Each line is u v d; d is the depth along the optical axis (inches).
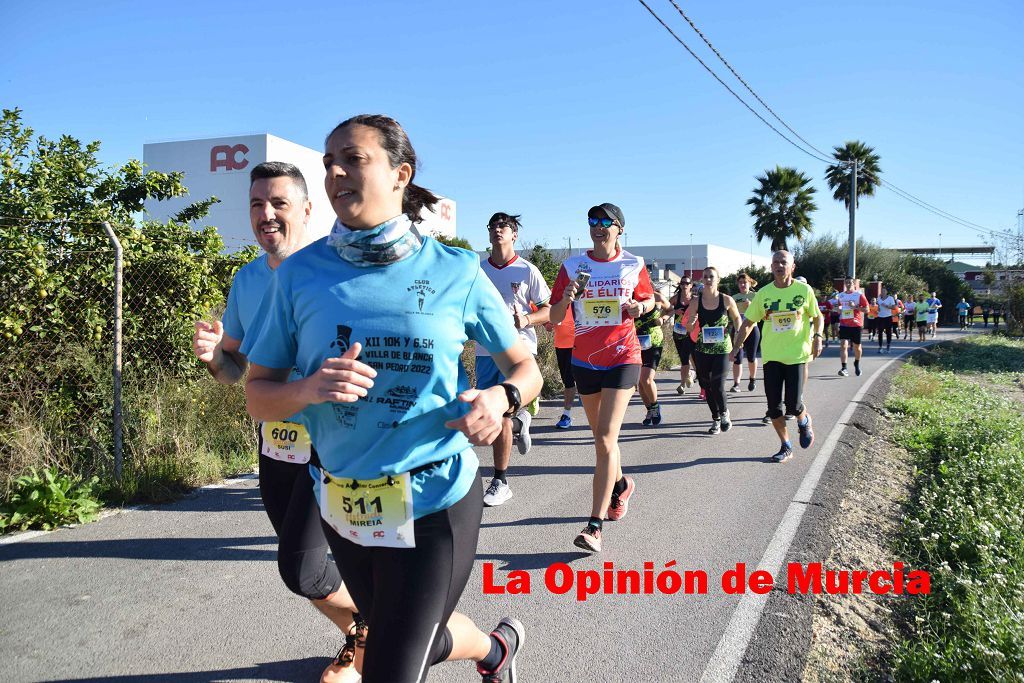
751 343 475.5
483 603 151.4
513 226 235.6
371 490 76.8
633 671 125.6
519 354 84.0
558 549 182.2
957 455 284.2
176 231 284.2
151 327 261.4
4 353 223.9
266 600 150.8
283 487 112.3
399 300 75.0
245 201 1311.5
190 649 130.6
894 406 418.3
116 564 168.1
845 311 582.6
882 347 964.6
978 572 164.9
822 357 783.7
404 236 77.0
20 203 240.5
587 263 197.9
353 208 76.8
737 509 215.2
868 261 1811.0
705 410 398.0
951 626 142.3
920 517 206.2
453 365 78.1
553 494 231.3
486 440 76.2
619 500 203.9
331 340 74.7
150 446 231.0
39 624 138.9
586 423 351.6
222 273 293.4
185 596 152.1
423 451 77.4
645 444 310.5
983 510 205.3
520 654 131.0
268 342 78.5
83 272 242.1
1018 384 619.5
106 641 132.9
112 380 233.9
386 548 77.3
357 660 112.8
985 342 1084.5
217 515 202.4
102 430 232.2
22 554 173.0
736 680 123.0
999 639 131.6
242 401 279.7
